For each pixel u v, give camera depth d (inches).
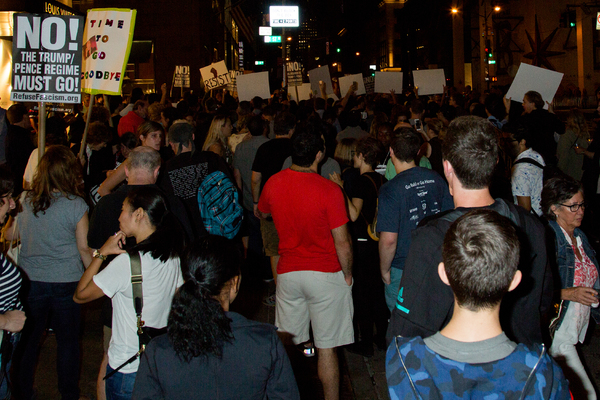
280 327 152.2
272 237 220.8
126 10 195.9
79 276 147.3
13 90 175.0
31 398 147.7
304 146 141.6
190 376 75.5
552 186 134.9
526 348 61.7
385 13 3132.4
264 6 1432.1
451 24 1993.1
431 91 529.7
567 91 1131.9
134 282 106.0
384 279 154.3
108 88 198.1
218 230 176.2
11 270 113.3
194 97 440.5
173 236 111.5
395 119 319.6
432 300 85.4
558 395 60.4
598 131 274.7
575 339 131.5
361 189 181.5
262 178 221.1
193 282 76.1
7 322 109.1
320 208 140.3
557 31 1439.5
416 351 63.4
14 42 173.9
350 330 149.7
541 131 285.6
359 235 182.2
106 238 137.9
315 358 188.2
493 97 342.6
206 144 253.0
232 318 79.0
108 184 176.1
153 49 1035.3
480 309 61.8
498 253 60.6
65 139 256.5
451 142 87.7
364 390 166.9
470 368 60.1
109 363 110.7
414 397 61.6
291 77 538.0
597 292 125.9
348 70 4205.2
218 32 1517.0
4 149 282.2
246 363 76.5
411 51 2400.3
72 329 147.6
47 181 141.5
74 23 176.7
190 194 179.5
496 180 214.5
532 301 89.0
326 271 144.5
